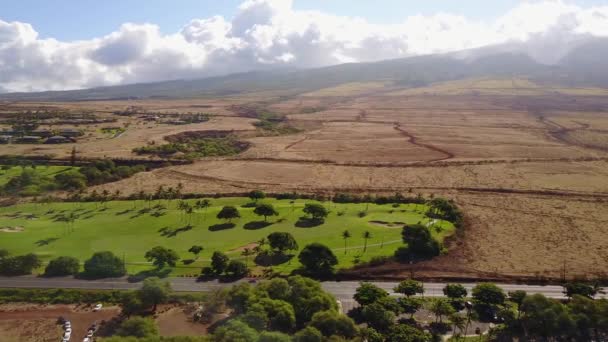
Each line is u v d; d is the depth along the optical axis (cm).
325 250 11125
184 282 10438
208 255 11888
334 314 8131
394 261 11756
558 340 8269
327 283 10675
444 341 8200
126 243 12625
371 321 8488
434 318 9019
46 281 10325
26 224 14075
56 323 8731
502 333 8406
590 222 14950
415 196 17838
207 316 8900
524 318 8481
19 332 8412
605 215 15712
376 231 13662
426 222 14475
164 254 11019
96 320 8831
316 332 7369
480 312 9150
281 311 8162
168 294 9262
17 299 9550
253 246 12506
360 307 9444
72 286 10106
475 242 13150
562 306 8562
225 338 7288
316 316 8019
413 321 8881
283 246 11706
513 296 9331
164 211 15500
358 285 10562
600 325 8194
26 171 19900
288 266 11400
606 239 13450
